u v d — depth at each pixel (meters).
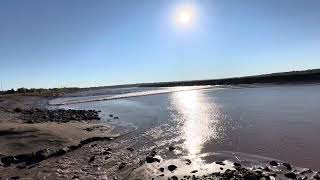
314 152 16.08
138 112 37.72
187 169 14.27
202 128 23.98
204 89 95.56
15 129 21.27
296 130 21.59
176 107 40.88
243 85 106.50
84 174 14.18
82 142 20.17
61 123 28.53
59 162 16.25
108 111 41.50
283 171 13.54
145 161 15.80
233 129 23.05
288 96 49.66
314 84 79.56
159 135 22.25
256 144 18.33
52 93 122.88
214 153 16.88
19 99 85.25
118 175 13.94
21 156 16.86
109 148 18.88
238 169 13.88
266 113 30.69
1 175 14.30
